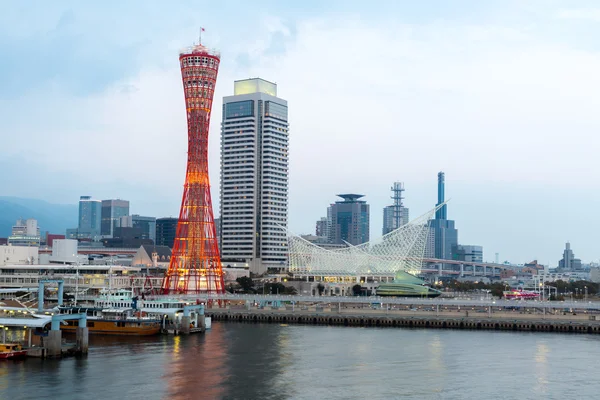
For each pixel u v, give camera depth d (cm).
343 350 14762
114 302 18788
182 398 10256
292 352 14450
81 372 11862
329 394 10569
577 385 11288
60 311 16875
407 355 14100
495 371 12375
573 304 19612
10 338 13600
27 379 11244
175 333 17588
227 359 13488
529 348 15125
